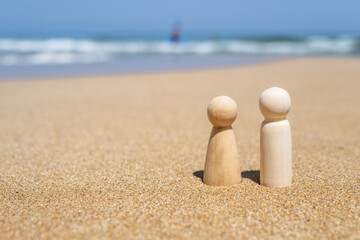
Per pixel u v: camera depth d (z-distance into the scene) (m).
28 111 0.70
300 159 0.42
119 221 0.31
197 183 0.36
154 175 0.39
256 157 0.43
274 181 0.35
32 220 0.31
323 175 0.38
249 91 0.91
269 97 0.34
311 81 1.06
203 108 0.72
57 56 2.12
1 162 0.43
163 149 0.47
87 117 0.64
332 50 2.51
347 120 0.59
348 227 0.30
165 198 0.34
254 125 0.57
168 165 0.41
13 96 0.87
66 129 0.56
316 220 0.30
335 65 1.51
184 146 0.48
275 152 0.35
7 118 0.64
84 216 0.31
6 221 0.31
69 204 0.33
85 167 0.41
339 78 1.11
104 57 2.10
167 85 1.03
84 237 0.29
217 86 1.00
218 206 0.32
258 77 1.17
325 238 0.29
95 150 0.47
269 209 0.32
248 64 1.65
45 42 3.12
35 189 0.36
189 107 0.73
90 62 1.80
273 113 0.34
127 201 0.33
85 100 0.81
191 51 2.56
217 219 0.31
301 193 0.34
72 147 0.48
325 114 0.64
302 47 2.71
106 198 0.34
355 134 0.52
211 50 2.62
